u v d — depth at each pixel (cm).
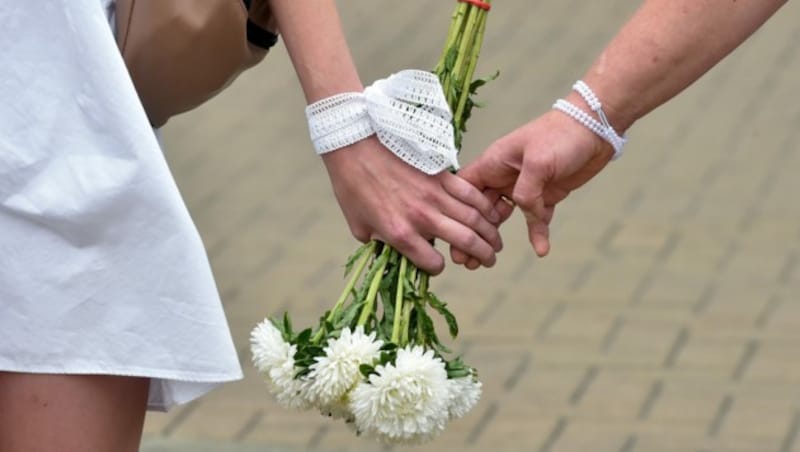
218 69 362
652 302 785
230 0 355
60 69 341
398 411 347
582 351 731
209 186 981
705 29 372
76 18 337
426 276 385
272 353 359
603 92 377
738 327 752
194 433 663
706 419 660
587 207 920
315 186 981
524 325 762
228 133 1082
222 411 685
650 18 376
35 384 349
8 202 342
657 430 651
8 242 344
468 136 1037
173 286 343
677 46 373
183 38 354
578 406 677
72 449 352
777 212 901
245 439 657
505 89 1134
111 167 339
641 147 1020
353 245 884
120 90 337
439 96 376
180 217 341
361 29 1276
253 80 1202
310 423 672
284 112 1130
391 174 379
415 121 373
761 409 667
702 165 984
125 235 342
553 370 712
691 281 809
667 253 848
